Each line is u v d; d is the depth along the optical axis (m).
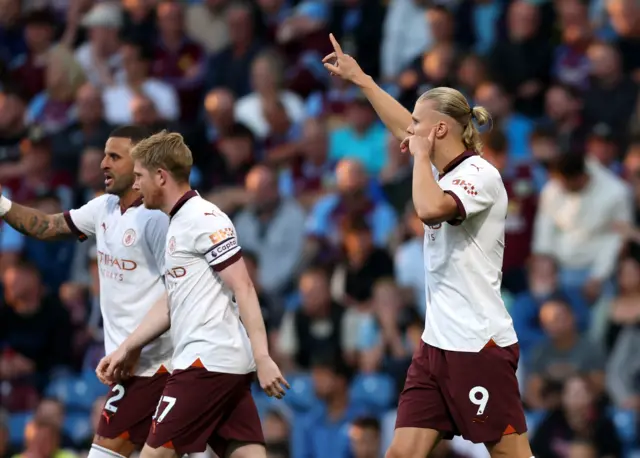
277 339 41.12
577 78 48.12
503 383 20.75
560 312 38.62
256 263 42.44
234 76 53.03
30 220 23.50
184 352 21.44
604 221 41.84
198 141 49.34
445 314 20.94
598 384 38.34
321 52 53.28
